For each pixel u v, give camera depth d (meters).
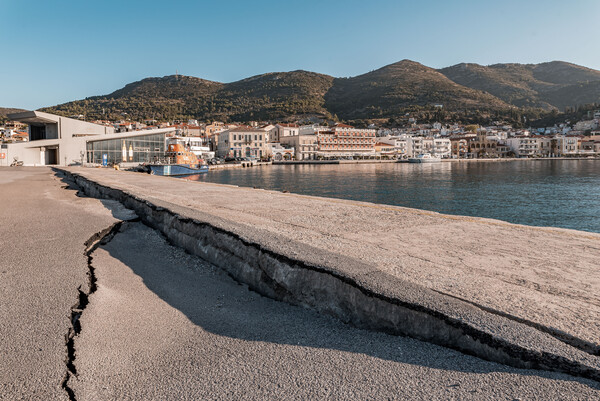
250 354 2.62
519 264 3.74
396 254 4.09
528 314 2.54
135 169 60.94
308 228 5.52
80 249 5.24
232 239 4.65
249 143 118.44
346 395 2.09
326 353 2.59
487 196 37.03
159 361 2.55
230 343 2.80
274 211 7.21
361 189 44.91
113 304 3.51
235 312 3.42
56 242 5.59
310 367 2.41
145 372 2.42
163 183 15.53
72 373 2.39
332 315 3.20
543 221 24.16
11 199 11.09
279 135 141.75
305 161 120.06
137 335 2.93
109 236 6.42
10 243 5.52
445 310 2.56
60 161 60.34
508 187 45.56
